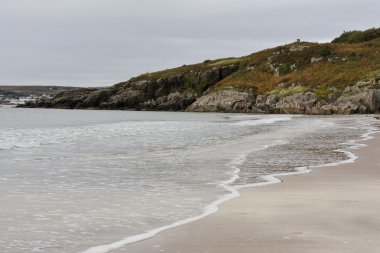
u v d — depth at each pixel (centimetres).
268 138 3303
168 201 1163
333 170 1692
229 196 1203
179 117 8550
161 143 3008
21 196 1245
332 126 4806
